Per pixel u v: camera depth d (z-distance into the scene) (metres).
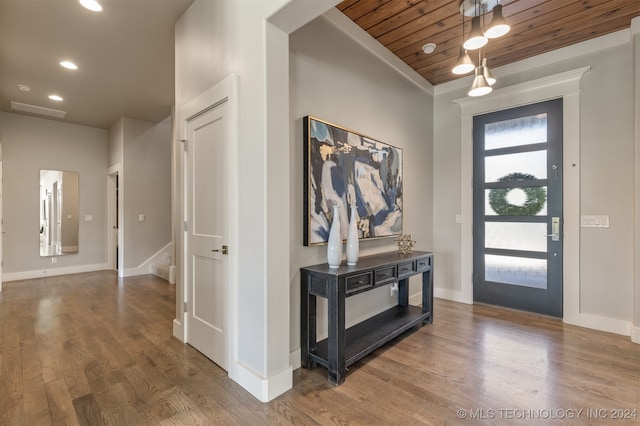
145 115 5.38
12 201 5.19
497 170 3.71
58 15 2.66
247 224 2.02
